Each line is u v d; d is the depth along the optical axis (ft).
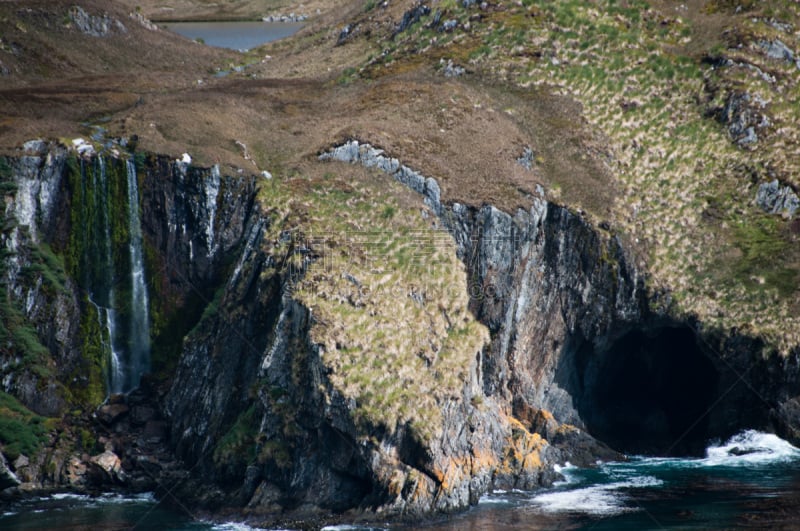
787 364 228.63
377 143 256.93
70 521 182.09
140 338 238.48
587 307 245.04
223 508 187.01
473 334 209.56
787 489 194.18
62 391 221.87
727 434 232.73
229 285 224.53
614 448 237.86
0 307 225.15
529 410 227.81
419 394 189.37
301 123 287.69
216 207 243.81
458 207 239.50
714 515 177.47
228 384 211.61
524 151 270.26
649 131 294.05
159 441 215.51
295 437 188.24
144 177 244.63
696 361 245.65
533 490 197.67
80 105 294.05
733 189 276.41
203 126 269.03
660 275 246.68
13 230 232.12
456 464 187.52
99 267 240.73
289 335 201.05
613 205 258.16
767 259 253.24
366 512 178.40
